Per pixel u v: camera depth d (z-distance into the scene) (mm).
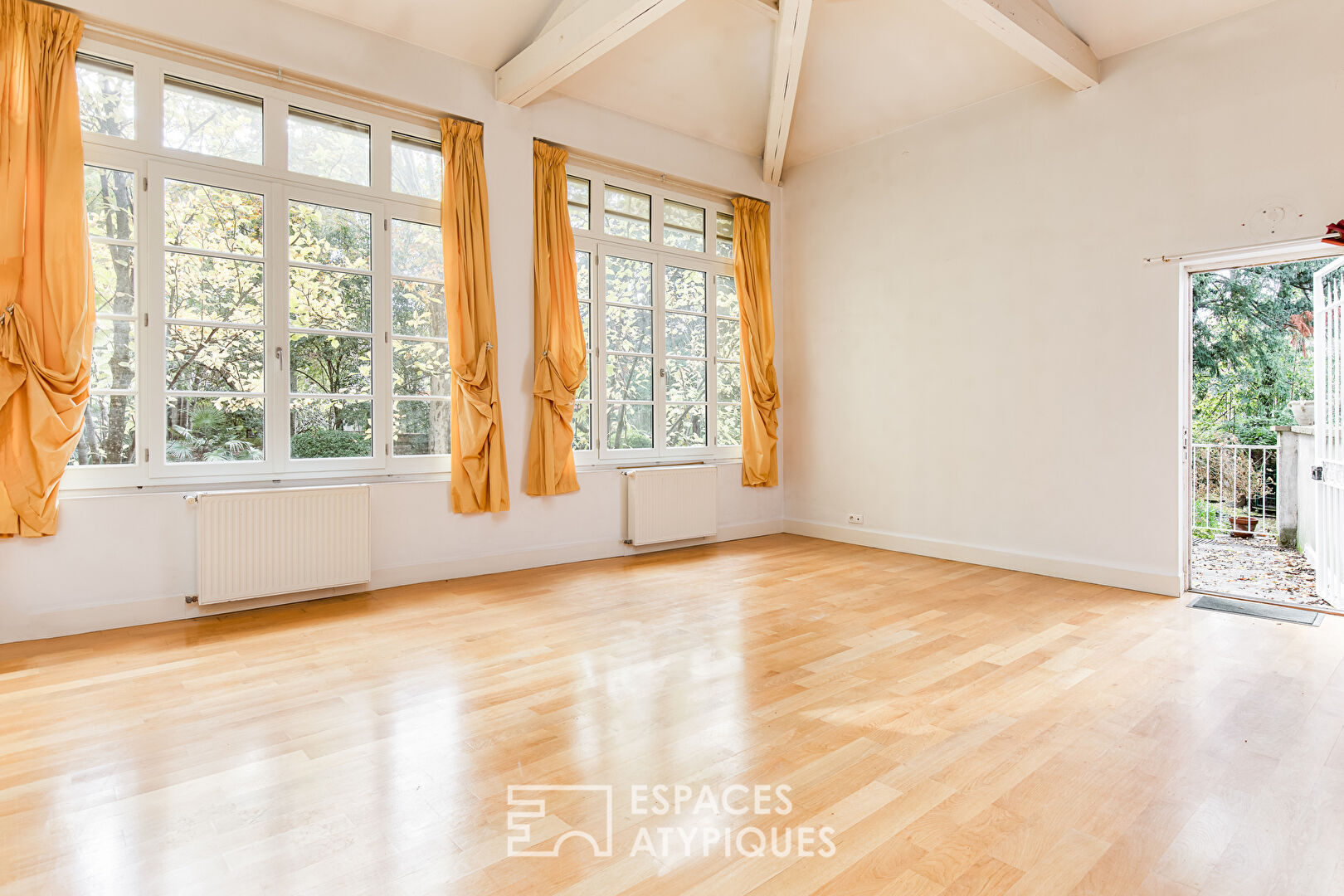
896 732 2578
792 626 3898
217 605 4090
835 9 5219
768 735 2551
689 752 2422
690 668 3238
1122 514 4758
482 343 5016
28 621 3566
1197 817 2020
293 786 2186
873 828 1963
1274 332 8234
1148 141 4594
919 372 5949
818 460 6828
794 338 7031
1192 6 4293
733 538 6727
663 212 6316
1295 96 4023
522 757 2383
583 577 5094
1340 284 4109
